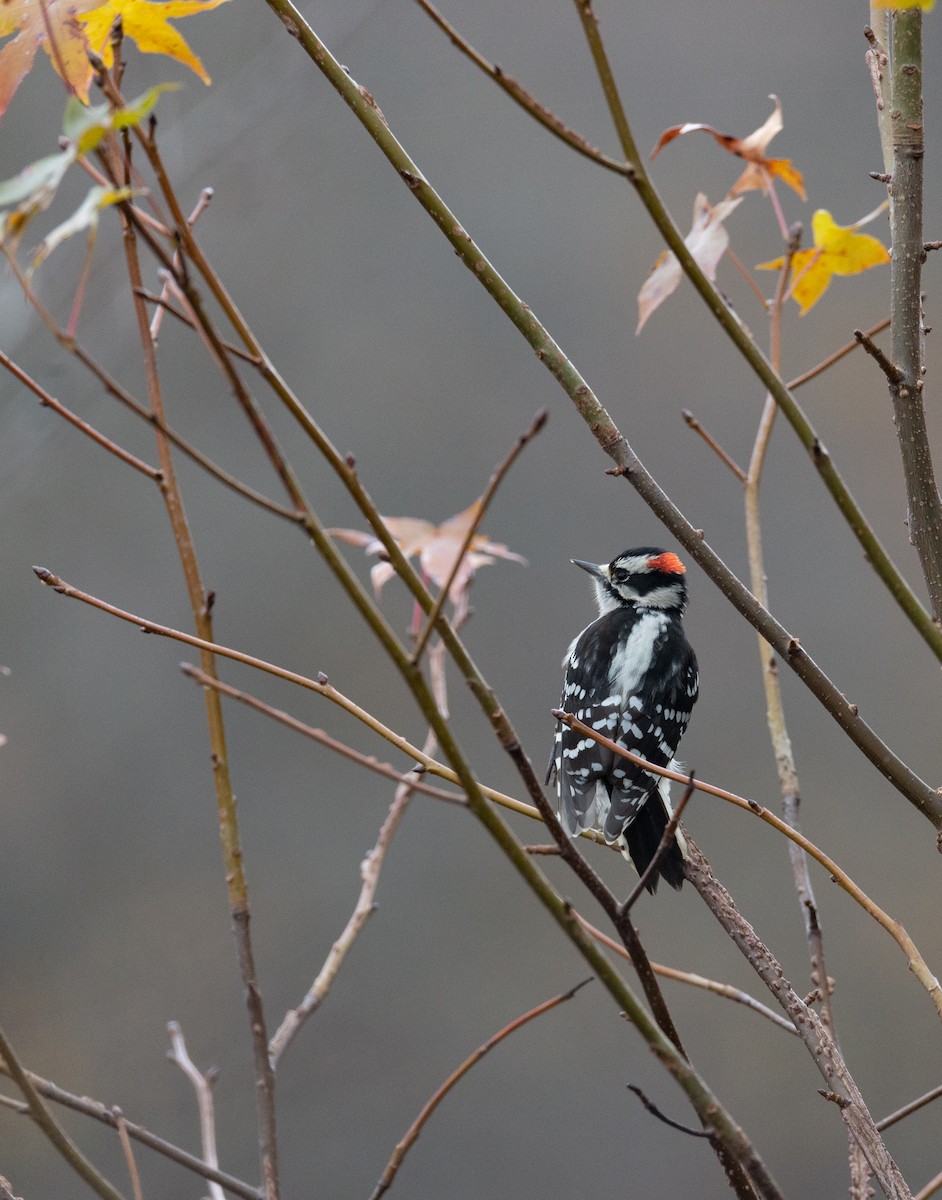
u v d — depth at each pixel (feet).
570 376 13.34
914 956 12.08
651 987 10.48
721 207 14.98
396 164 13.32
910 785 12.35
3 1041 10.25
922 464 13.09
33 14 11.60
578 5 10.53
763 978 13.43
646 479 13.16
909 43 13.28
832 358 15.42
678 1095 49.70
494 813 9.37
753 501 15.60
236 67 49.67
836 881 12.41
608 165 10.68
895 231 13.33
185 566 12.94
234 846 12.80
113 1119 12.06
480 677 9.95
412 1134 11.75
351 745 58.65
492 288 13.46
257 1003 12.66
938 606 12.96
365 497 9.89
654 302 14.82
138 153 34.35
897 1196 11.58
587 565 26.18
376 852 14.82
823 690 12.50
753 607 12.70
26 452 34.42
